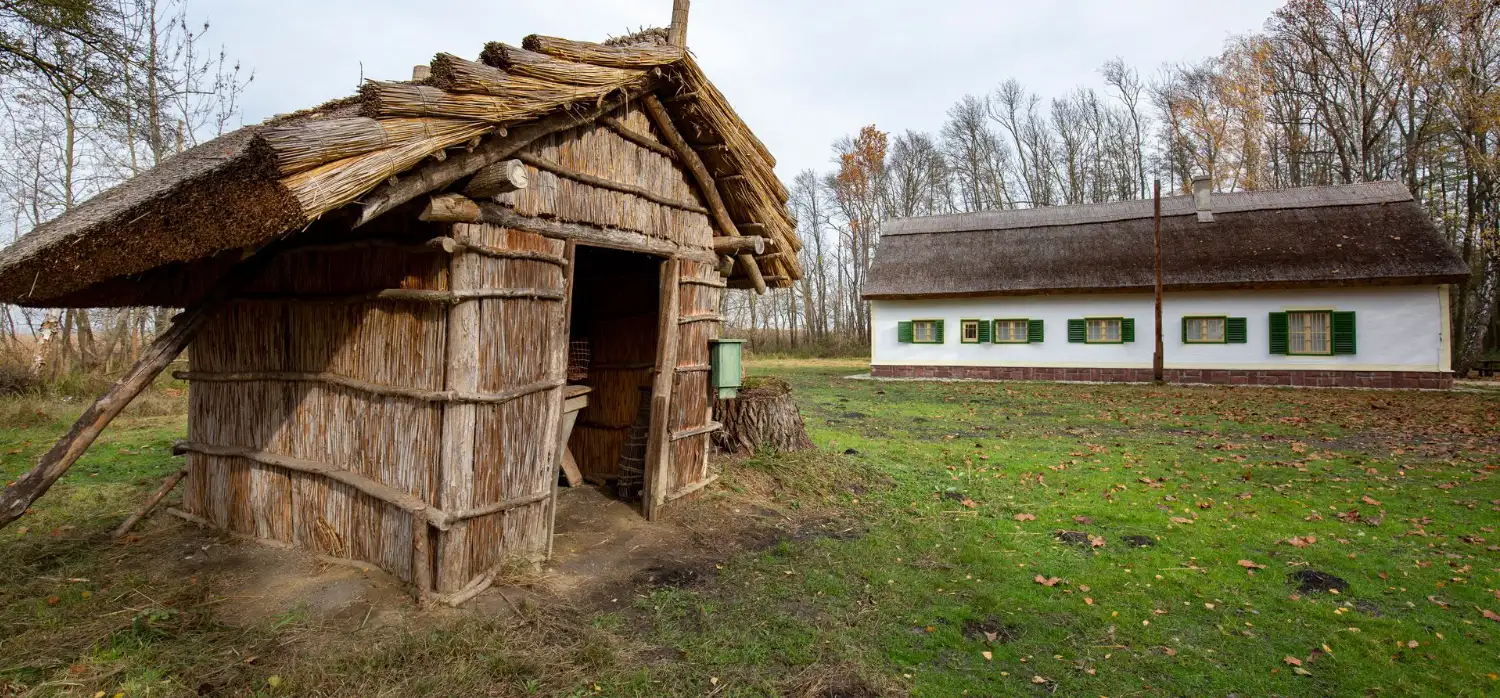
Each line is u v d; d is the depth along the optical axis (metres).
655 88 4.82
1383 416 12.23
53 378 12.97
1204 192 21.28
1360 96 29.17
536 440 4.19
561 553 4.49
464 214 3.46
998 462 7.95
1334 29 28.25
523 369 4.02
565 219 4.25
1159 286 18.78
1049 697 3.00
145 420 10.29
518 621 3.42
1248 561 4.69
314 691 2.73
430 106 3.25
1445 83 23.73
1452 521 5.70
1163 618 3.84
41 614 3.34
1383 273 17.20
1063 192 43.38
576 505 5.59
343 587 3.65
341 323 4.12
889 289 22.66
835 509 5.83
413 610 3.45
